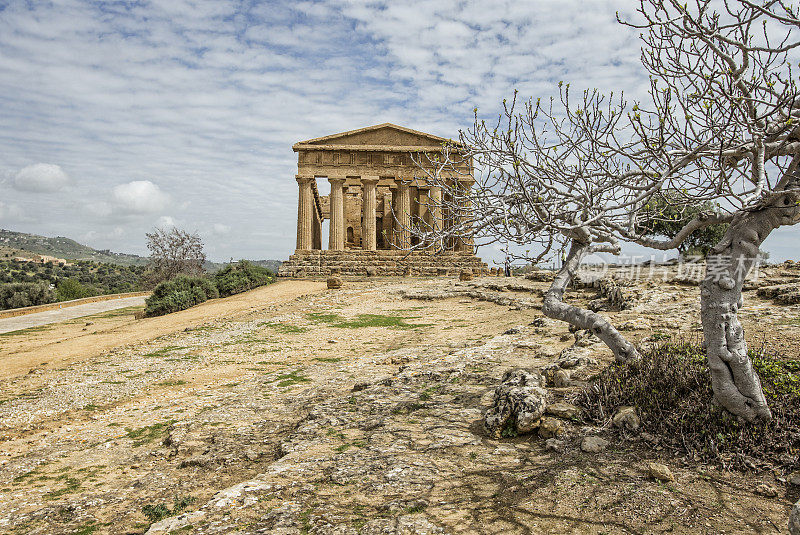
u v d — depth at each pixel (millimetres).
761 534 4918
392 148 56938
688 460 6488
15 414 13734
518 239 6656
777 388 7270
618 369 9117
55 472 9711
